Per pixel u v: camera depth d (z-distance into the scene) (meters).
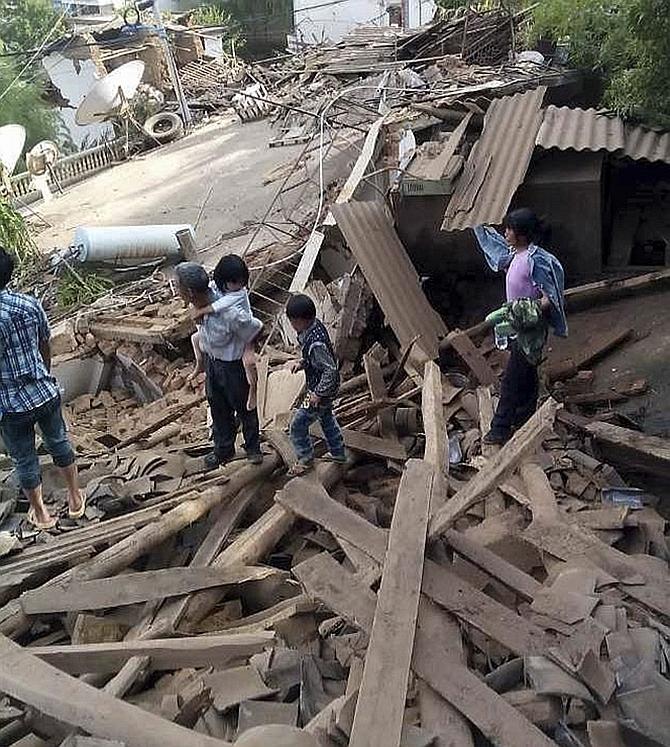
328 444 5.93
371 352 8.31
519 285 5.97
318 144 14.15
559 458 5.98
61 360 9.49
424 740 3.08
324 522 4.55
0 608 4.47
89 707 3.35
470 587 3.83
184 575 4.57
